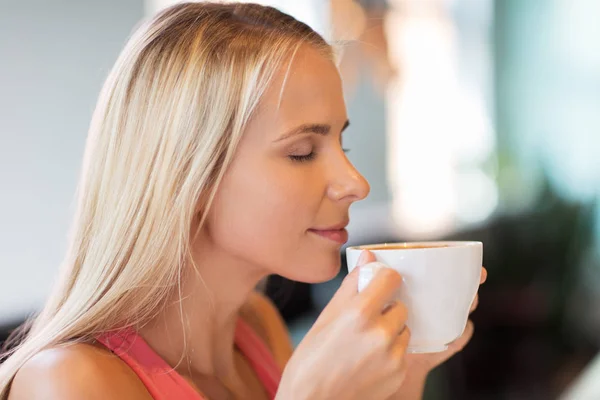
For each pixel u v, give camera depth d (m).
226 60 0.90
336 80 0.97
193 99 0.89
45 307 0.99
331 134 0.96
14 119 2.41
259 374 1.23
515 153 6.43
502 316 3.83
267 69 0.90
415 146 5.50
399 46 4.72
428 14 5.28
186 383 0.93
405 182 5.39
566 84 6.28
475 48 6.27
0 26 2.36
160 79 0.90
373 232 3.61
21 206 2.42
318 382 0.77
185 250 0.91
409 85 5.24
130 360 0.90
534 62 6.43
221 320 1.06
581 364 3.73
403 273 0.79
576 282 4.25
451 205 5.59
